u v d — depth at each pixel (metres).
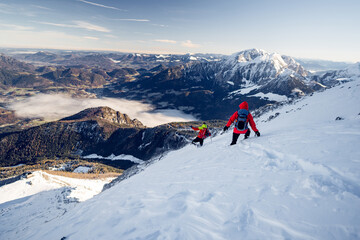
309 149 6.64
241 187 5.46
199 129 15.15
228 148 10.39
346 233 3.02
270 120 28.55
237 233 3.67
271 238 3.33
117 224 5.23
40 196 102.94
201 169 8.23
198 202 5.23
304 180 4.86
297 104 34.84
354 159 5.18
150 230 4.47
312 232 3.21
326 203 3.83
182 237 3.93
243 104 10.60
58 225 7.72
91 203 9.15
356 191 3.96
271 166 6.46
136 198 6.91
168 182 7.77
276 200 4.38
